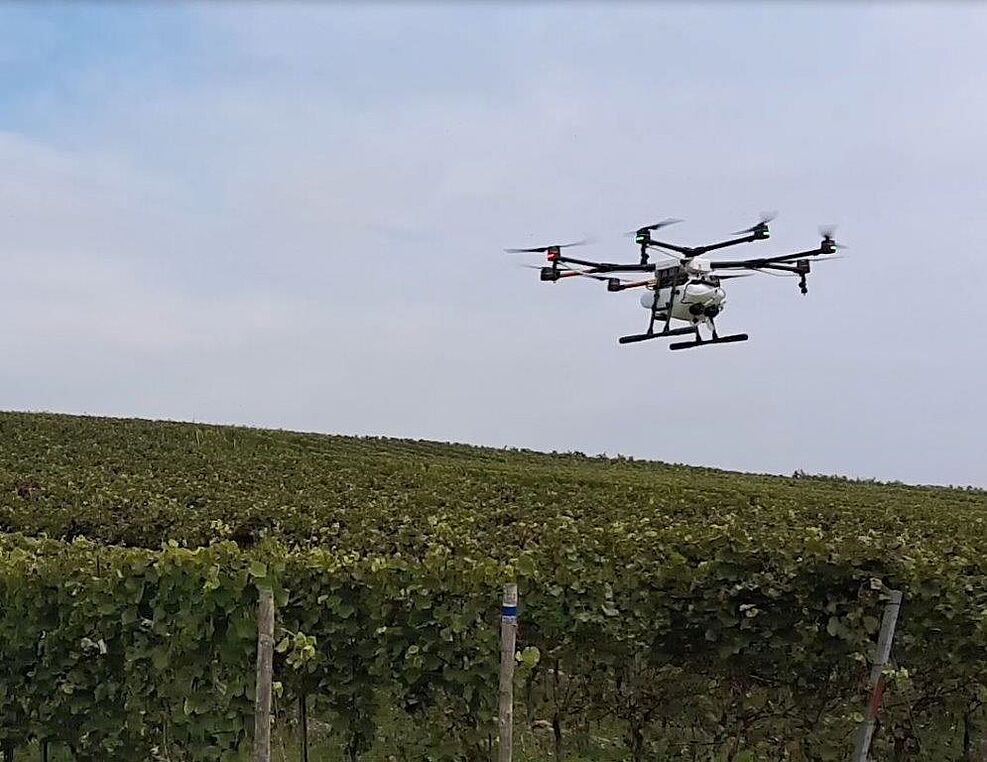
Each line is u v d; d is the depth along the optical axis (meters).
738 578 8.12
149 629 8.27
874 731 8.06
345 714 8.55
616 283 14.03
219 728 8.06
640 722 8.80
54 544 10.30
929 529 21.91
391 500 22.81
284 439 50.06
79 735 8.54
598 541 11.80
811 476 54.12
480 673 8.25
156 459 38.28
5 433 42.69
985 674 8.14
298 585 8.53
